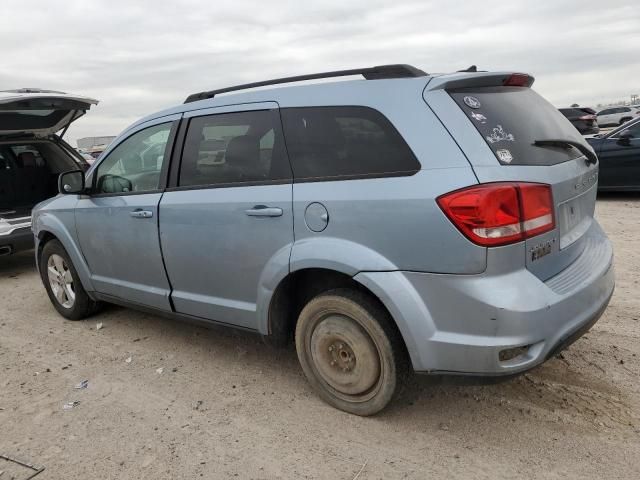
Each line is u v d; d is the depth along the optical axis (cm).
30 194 766
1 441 305
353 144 285
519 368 249
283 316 329
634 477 246
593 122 1953
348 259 277
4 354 430
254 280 327
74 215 451
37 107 638
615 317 420
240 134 335
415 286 262
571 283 273
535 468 256
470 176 248
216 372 374
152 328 466
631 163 896
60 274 495
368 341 290
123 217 401
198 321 376
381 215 267
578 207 302
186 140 366
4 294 613
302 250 296
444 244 250
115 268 426
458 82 276
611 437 275
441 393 327
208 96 364
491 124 268
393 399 292
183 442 294
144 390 355
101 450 291
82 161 802
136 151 402
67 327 484
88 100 684
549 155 282
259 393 342
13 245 655
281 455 278
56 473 274
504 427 289
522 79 312
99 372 386
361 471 262
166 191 373
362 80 294
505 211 244
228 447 288
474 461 264
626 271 534
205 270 354
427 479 254
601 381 327
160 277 389
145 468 274
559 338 257
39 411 336
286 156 310
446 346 258
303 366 329
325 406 321
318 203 289
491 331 246
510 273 249
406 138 267
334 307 298
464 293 249
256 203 316
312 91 306
